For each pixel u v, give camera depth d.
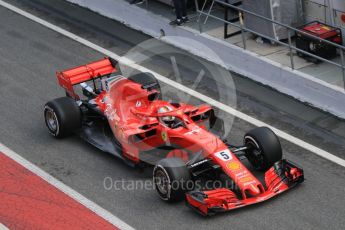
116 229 29.72
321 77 38.66
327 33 40.53
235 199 29.33
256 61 41.09
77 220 30.47
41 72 43.16
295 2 42.84
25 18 50.34
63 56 45.12
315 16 43.09
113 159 34.34
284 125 36.69
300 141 35.19
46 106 35.62
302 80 38.78
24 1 52.88
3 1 53.12
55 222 30.45
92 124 35.97
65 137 36.28
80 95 39.88
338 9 41.41
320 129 36.12
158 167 30.28
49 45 46.59
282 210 29.97
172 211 30.34
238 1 47.12
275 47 42.41
